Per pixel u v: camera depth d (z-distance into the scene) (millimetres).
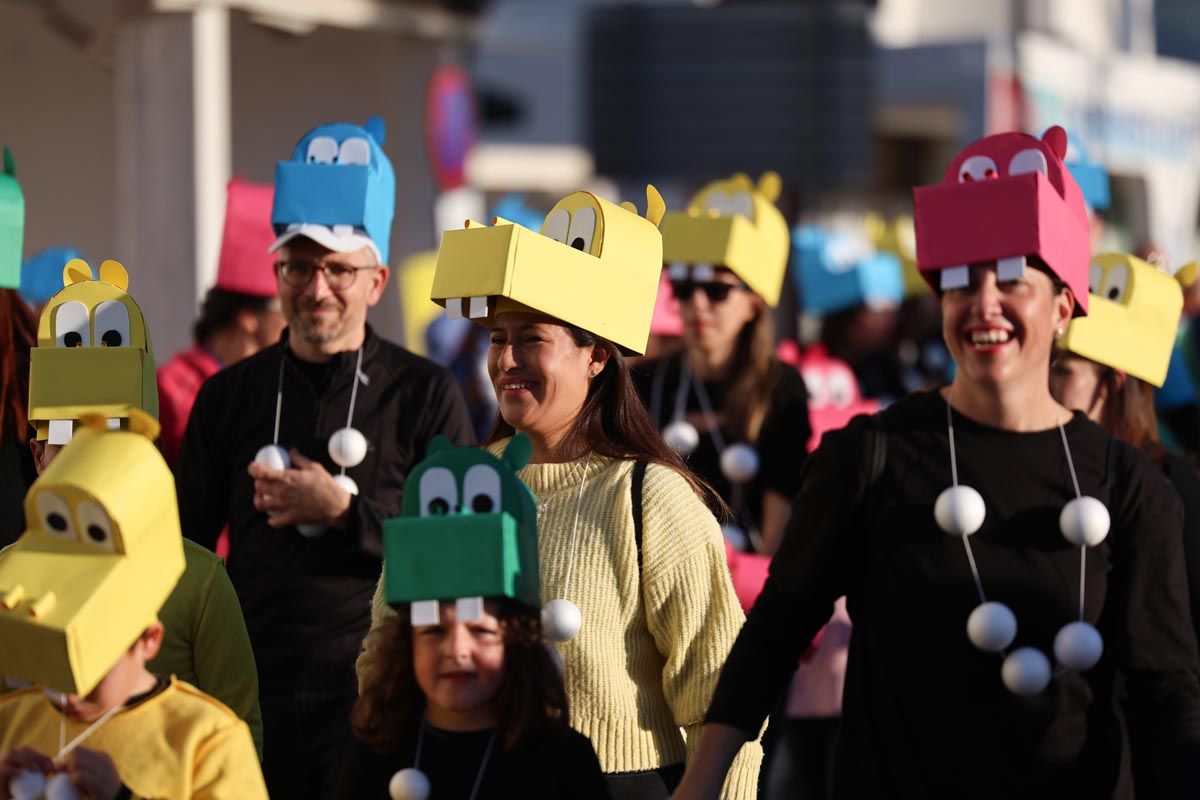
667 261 16406
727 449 16172
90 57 30766
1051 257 9266
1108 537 9227
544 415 10219
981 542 9195
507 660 8555
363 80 34469
